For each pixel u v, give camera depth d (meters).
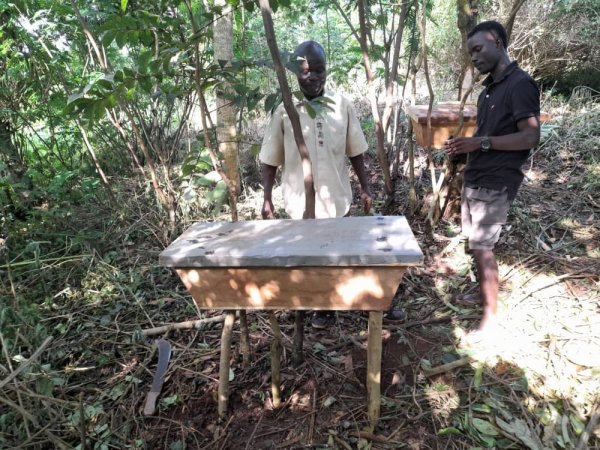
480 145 1.94
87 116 1.49
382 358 2.02
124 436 1.67
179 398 1.83
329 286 1.42
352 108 2.19
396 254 1.32
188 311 2.44
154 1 1.88
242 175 4.09
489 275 2.06
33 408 1.71
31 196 3.19
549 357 1.91
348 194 2.28
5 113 3.46
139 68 1.57
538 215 3.17
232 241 1.55
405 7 2.89
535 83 1.88
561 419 1.63
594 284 2.39
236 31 4.21
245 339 1.93
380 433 1.64
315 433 1.65
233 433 1.68
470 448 1.56
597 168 3.61
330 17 6.36
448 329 2.20
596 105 4.69
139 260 2.95
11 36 3.13
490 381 1.83
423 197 3.57
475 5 3.19
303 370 1.95
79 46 3.56
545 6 5.48
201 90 1.76
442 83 5.95
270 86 5.08
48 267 2.72
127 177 4.12
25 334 1.98
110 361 2.07
